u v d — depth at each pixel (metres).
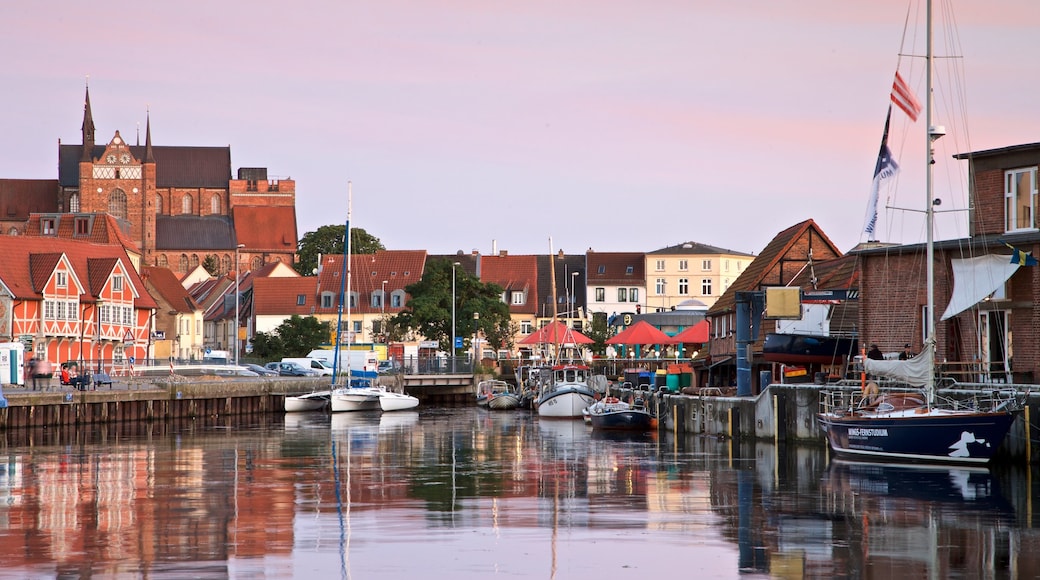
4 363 85.50
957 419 41.47
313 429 73.81
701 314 104.88
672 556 28.12
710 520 33.06
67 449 58.03
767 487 39.28
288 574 26.42
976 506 34.28
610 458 50.78
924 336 52.69
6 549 29.39
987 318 49.16
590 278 167.75
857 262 56.69
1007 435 41.88
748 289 74.38
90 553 28.81
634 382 88.50
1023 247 48.41
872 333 54.91
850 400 47.03
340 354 111.38
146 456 53.97
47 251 112.69
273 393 98.19
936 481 39.12
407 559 27.91
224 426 77.56
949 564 27.08
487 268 166.25
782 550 28.69
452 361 121.56
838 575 26.14
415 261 160.75
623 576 26.12
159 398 84.56
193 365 111.19
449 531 31.59
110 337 115.50
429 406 108.25
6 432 69.88
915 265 53.12
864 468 43.09
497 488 40.62
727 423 59.22
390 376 113.50
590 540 30.17
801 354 56.72
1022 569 26.58
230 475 45.34
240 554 28.61
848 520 32.66
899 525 31.75
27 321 105.00
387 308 156.88
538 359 113.00
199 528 32.28
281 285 160.88
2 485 42.31
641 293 168.12
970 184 53.00
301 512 35.09
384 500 37.66
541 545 29.53
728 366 74.94
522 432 69.19
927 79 44.09
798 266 74.75
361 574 26.39
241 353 159.12
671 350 106.94
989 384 44.16
